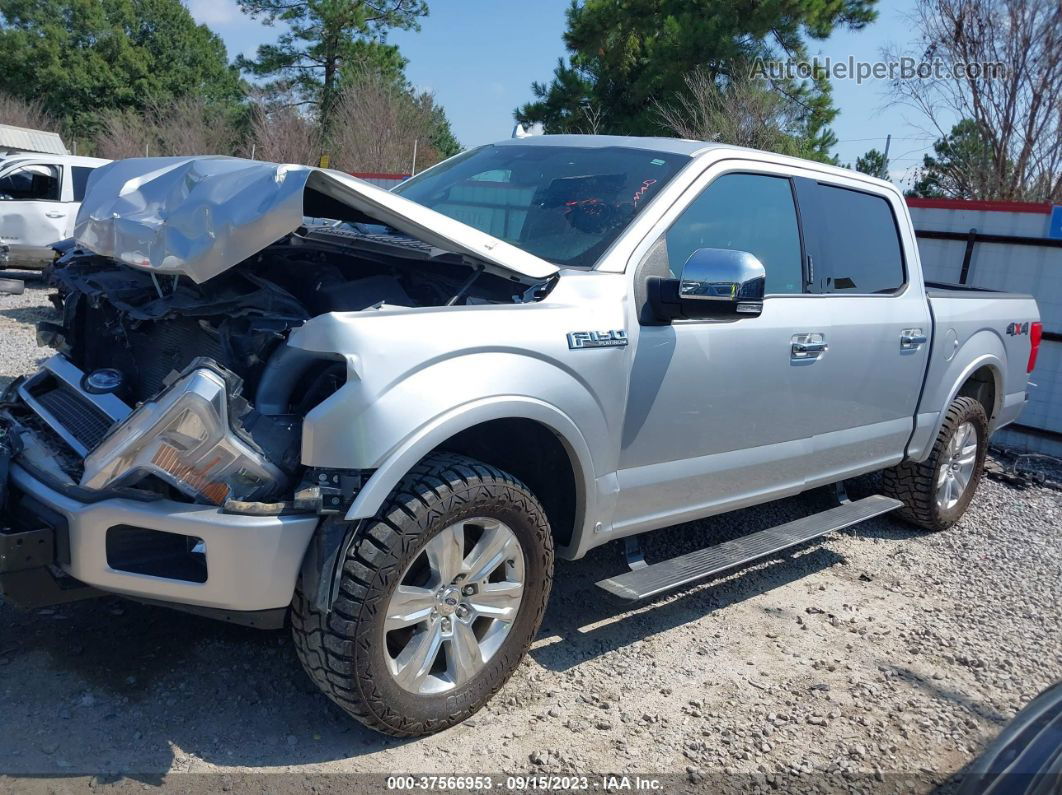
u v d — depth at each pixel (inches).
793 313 167.6
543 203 159.0
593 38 1030.4
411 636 120.8
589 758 123.7
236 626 147.2
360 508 109.1
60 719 119.8
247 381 118.5
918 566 207.9
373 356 109.5
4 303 448.1
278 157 1071.0
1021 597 195.0
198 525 105.7
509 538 126.3
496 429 137.3
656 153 162.4
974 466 236.8
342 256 152.9
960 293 230.2
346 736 123.0
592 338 132.0
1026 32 637.3
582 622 162.6
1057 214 330.6
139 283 135.6
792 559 205.5
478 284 140.3
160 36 2086.6
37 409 136.2
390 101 1039.6
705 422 153.4
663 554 193.8
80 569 110.5
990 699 149.9
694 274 134.0
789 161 178.9
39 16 1980.8
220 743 118.7
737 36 928.9
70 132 1903.3
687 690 143.9
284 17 1533.0
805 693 146.3
